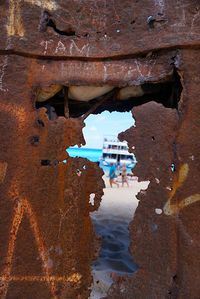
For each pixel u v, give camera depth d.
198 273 1.78
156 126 1.88
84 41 1.97
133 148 1.94
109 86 2.10
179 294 1.80
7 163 1.92
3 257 1.91
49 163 1.94
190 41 1.84
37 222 1.92
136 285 1.89
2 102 1.94
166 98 2.54
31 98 1.96
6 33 1.96
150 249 1.87
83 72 1.98
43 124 1.94
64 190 1.93
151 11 1.91
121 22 1.95
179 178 1.84
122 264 2.96
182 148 1.84
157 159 1.88
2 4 1.97
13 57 1.96
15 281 1.91
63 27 1.99
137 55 1.95
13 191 1.91
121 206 6.86
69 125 1.95
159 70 1.92
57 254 1.93
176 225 1.83
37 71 1.97
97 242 1.96
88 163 1.96
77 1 1.99
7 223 1.91
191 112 1.85
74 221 1.94
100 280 2.53
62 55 1.96
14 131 1.93
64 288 1.93
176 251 1.81
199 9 1.84
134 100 2.72
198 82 1.85
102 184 1.95
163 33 1.88
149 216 1.88
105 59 1.98
